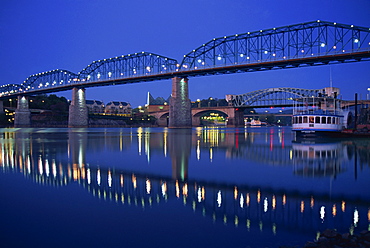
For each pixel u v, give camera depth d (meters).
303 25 109.06
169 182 16.12
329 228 9.71
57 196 13.20
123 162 23.62
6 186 15.05
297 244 8.57
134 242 8.70
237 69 116.56
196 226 9.88
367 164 22.88
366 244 8.38
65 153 29.97
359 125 69.12
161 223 10.11
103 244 8.55
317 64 99.94
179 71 133.00
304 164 22.80
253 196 13.38
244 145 41.34
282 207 11.79
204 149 35.12
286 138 61.31
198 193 13.84
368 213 11.09
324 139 53.75
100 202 12.40
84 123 181.50
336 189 14.62
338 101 66.31
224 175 18.14
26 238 8.91
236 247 8.40
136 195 13.45
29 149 34.12
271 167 21.33
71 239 8.85
